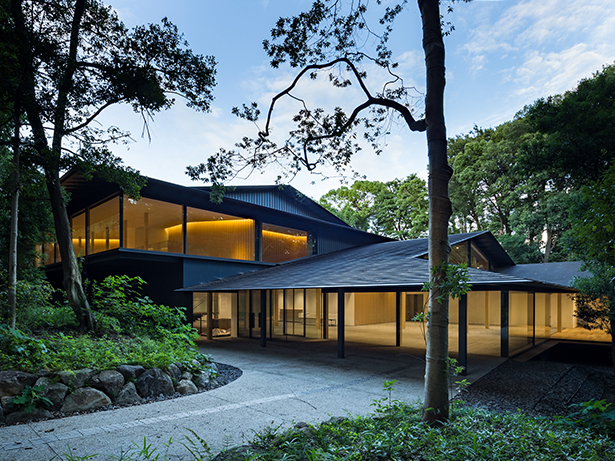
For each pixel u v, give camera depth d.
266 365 9.35
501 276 8.72
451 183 30.52
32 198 10.14
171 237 14.05
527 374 9.20
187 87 8.51
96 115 8.37
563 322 20.22
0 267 11.57
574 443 3.31
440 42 4.41
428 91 4.38
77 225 16.44
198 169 5.90
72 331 8.32
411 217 32.81
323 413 5.28
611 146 13.12
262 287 11.34
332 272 11.98
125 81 7.76
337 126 5.76
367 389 6.85
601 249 5.31
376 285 9.31
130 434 4.28
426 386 4.01
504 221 29.67
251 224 16.69
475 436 3.17
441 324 4.01
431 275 4.11
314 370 8.71
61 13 7.32
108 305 9.78
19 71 6.79
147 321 9.61
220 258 15.20
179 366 6.85
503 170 28.03
